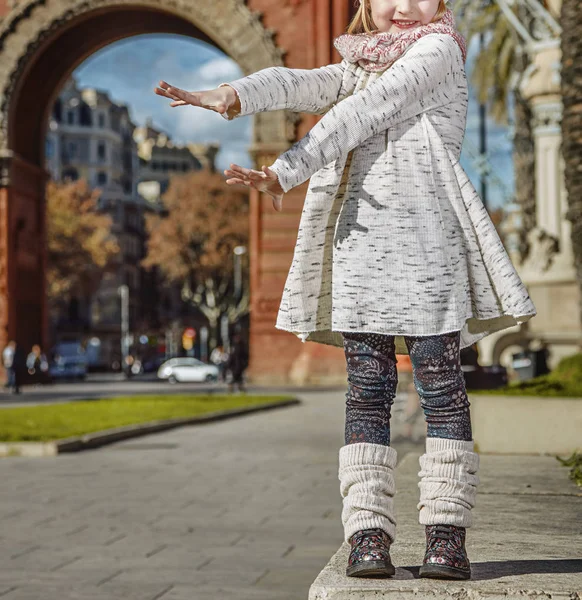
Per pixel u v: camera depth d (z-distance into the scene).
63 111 131.25
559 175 32.41
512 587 3.51
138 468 14.57
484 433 10.26
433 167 3.74
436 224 3.70
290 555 8.28
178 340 141.88
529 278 31.09
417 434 19.27
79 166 132.00
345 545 4.41
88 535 9.15
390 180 3.71
